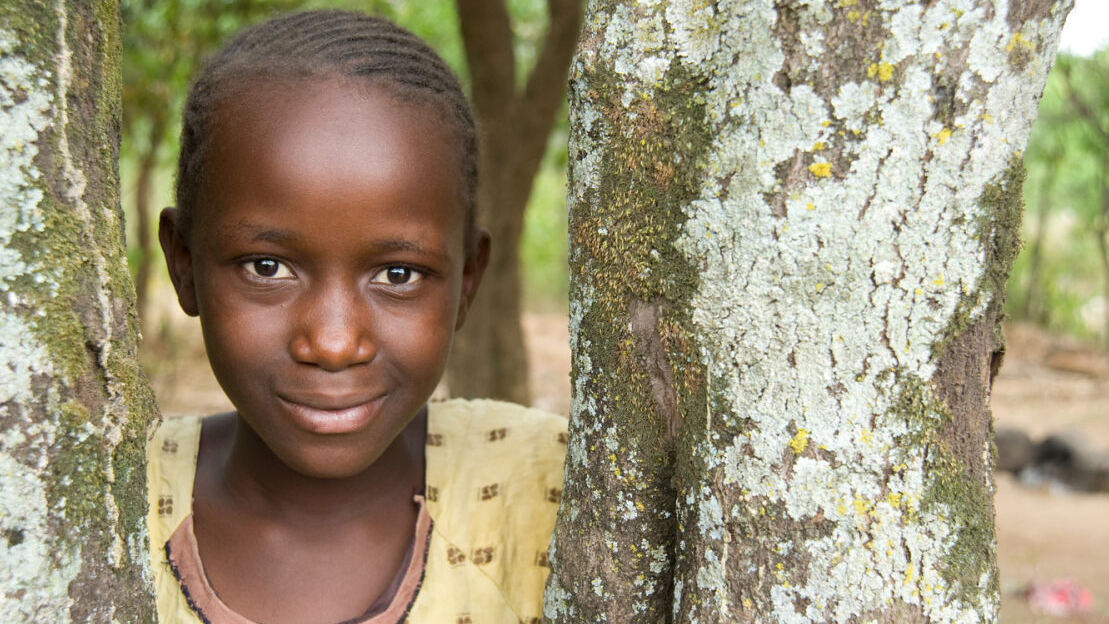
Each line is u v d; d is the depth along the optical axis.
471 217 1.30
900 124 0.84
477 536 1.33
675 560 1.02
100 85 0.83
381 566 1.29
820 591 0.89
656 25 0.94
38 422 0.76
